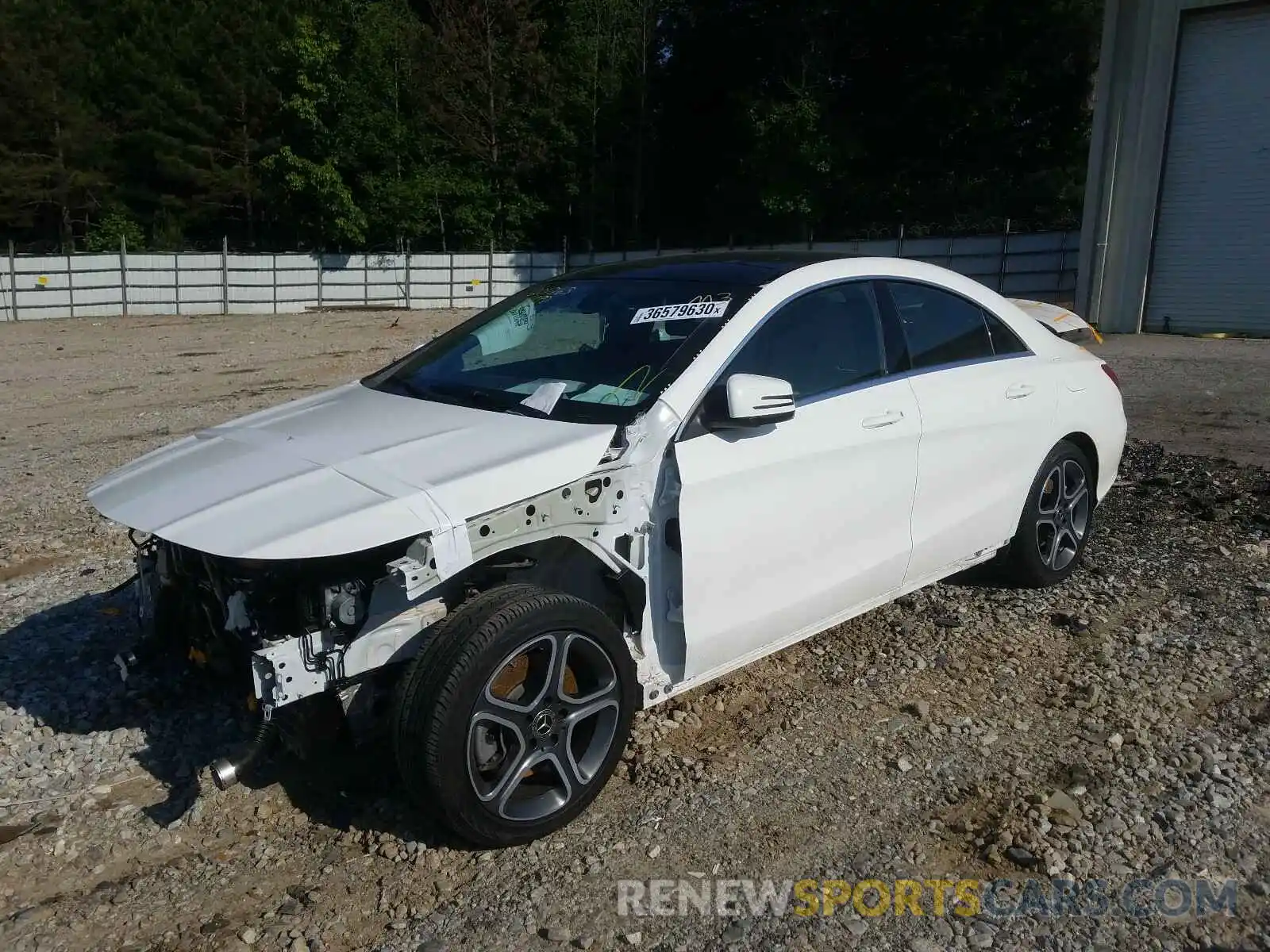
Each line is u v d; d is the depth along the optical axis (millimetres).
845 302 4125
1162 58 17391
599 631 3213
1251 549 5672
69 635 4809
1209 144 17344
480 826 3021
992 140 36531
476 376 4004
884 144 37562
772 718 3953
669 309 3910
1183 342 16672
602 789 3395
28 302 29531
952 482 4391
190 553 3447
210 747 3797
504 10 42656
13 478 8312
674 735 3848
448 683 2895
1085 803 3355
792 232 37719
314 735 3053
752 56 40500
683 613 3455
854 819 3312
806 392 3855
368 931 2848
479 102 42656
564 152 43031
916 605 4996
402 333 23844
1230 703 3982
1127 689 4109
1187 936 2768
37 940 2852
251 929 2859
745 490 3549
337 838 3279
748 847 3178
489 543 3047
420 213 40156
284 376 15484
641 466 3367
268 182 40000
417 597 2961
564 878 3039
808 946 2760
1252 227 17125
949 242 28797
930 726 3865
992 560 5137
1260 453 7930
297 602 3025
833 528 3881
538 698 3100
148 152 41000
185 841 3297
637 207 43312
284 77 39562
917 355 4355
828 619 4039
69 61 40344
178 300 31578
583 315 4113
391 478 3096
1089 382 5234
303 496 3059
